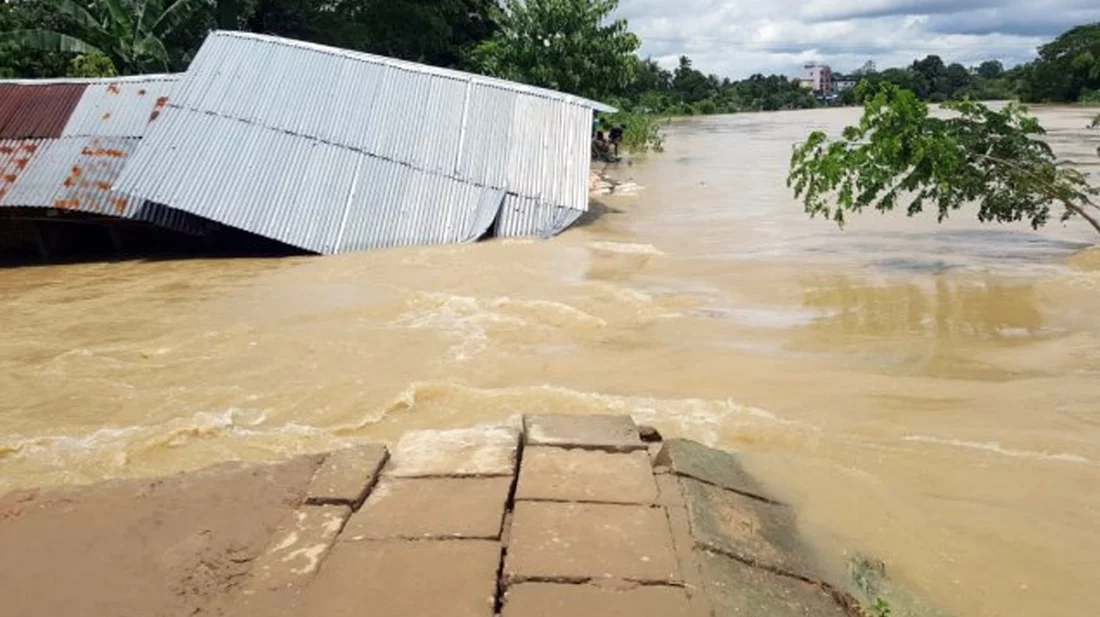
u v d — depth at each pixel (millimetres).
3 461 5723
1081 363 7191
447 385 6762
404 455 4863
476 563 3660
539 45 27688
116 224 14234
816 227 14430
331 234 13117
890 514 4715
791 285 10180
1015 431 5832
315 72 14688
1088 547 4367
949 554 4320
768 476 5098
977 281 10164
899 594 3963
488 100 14938
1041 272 10523
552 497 4270
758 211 16453
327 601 3408
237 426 6234
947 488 5047
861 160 10539
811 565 4098
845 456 5492
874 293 9734
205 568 3678
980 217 11367
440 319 8805
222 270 12289
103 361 7812
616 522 4016
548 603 3373
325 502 4223
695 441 5441
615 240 13406
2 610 3412
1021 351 7562
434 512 4117
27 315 9797
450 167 14055
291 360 7637
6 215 13930
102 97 15047
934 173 10336
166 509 4207
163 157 13406
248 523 4051
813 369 7180
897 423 6016
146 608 3400
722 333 8273
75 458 5730
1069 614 3820
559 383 6953
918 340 7961
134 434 6105
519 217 13805
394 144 14125
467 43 39469
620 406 6387
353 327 8602
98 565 3729
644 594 3443
